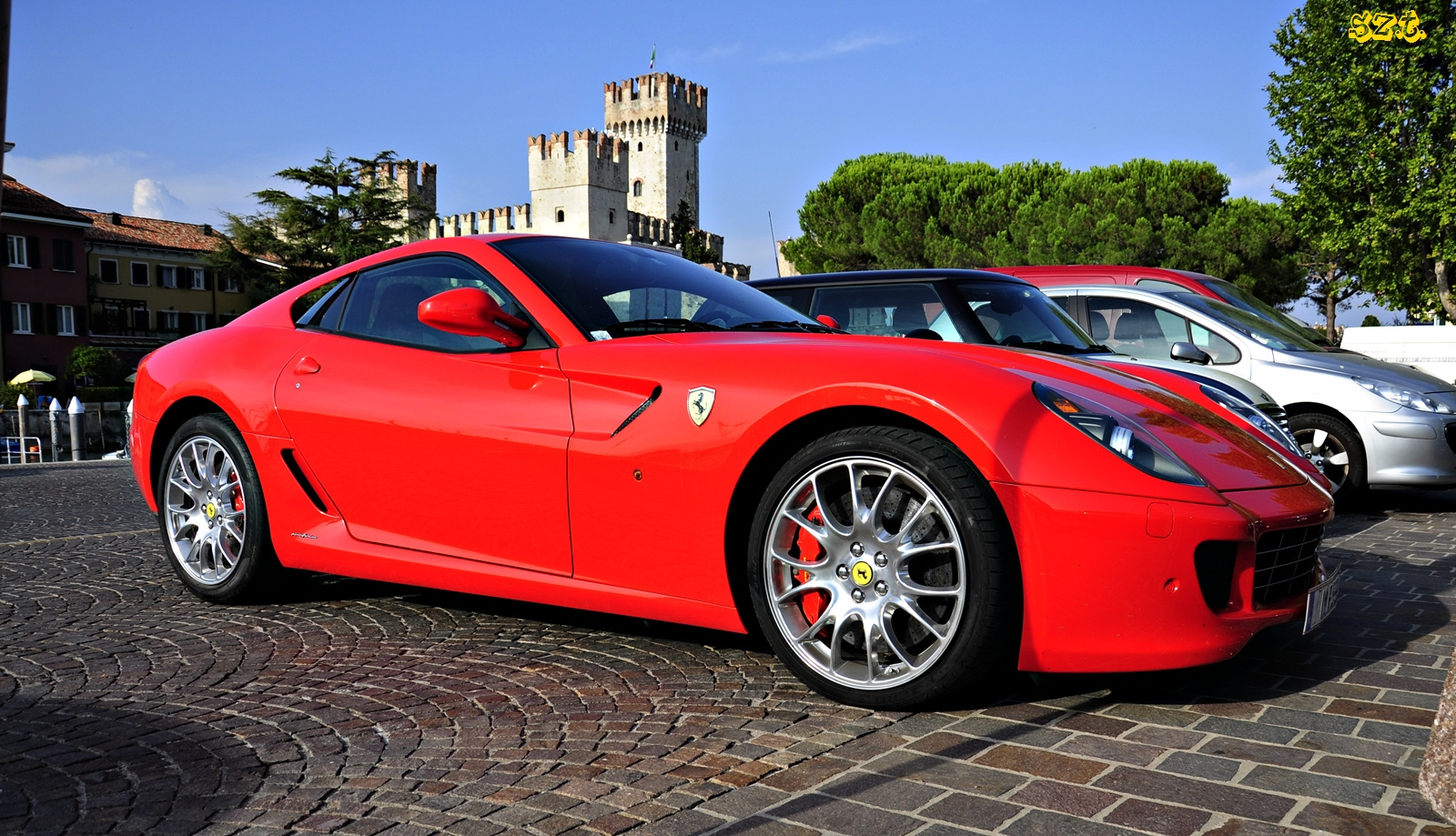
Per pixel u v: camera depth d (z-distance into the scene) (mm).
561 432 3064
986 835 1889
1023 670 2543
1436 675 2904
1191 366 5902
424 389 3408
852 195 41000
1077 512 2428
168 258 58969
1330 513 2779
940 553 2584
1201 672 2926
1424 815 1958
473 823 1979
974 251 36750
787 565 2762
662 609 2943
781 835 1899
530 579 3172
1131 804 2018
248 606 4039
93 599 4281
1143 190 36500
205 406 4125
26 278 49094
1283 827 1908
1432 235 25578
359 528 3605
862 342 2951
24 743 2498
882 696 2600
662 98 81500
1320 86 26516
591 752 2354
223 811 2064
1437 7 25172
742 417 2764
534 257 3504
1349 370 6656
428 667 3117
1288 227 34500
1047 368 2873
